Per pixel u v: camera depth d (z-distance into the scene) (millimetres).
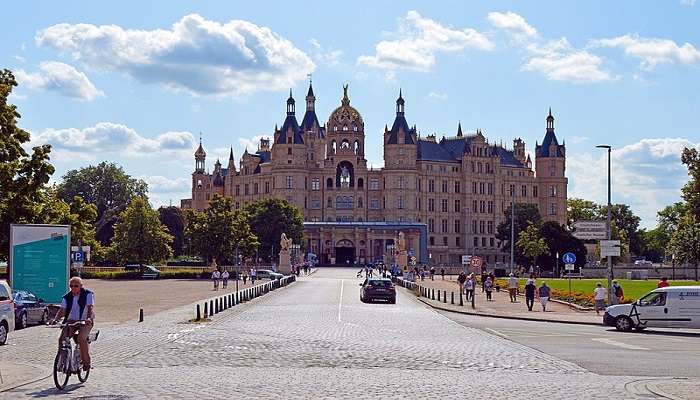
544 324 53500
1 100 61688
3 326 36062
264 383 24203
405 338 40062
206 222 149750
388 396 21859
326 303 70562
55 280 50281
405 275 125625
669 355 34000
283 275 137000
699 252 139750
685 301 47281
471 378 25875
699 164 91875
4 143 61906
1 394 22031
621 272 156125
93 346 35156
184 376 25734
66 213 76250
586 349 36312
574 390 23359
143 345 35594
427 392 22672
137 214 145625
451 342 38438
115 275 137125
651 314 47594
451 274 188375
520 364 29969
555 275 165000
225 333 41656
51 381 24641
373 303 72562
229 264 166250
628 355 33812
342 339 38812
